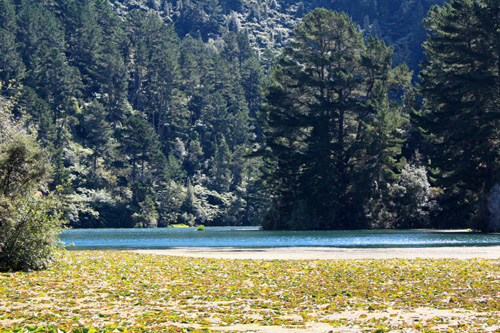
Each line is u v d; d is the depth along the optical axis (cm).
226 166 15025
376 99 7569
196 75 18550
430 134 7450
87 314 1060
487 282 1485
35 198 1927
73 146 13175
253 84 19350
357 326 959
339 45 8400
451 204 7188
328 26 8262
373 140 7350
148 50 18212
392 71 8494
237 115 16688
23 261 1817
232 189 15012
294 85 8025
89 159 13112
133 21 19975
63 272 1772
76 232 7838
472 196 6762
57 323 954
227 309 1139
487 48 6631
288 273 1753
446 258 2261
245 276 1681
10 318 999
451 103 6681
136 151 12838
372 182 7262
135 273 1766
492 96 6519
